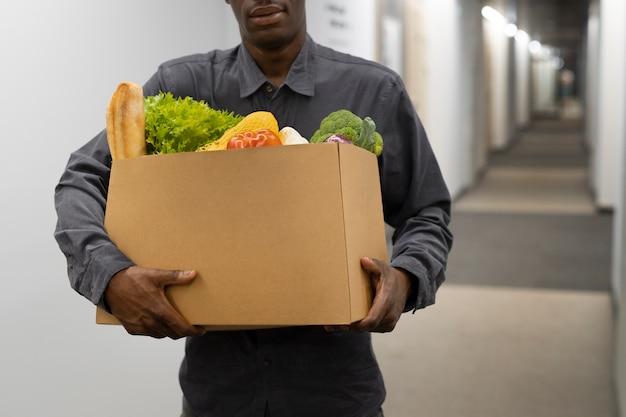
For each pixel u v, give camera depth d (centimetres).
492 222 683
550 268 500
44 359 169
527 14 1894
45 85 166
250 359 110
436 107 702
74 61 176
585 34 1706
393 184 120
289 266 87
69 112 175
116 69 194
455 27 806
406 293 101
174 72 121
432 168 121
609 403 279
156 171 91
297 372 110
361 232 91
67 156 175
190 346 115
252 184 88
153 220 91
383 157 117
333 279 86
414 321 384
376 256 97
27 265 163
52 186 170
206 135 98
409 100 119
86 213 96
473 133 980
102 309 95
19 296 160
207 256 89
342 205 86
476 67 1020
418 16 608
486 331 366
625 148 340
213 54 122
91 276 91
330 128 98
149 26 209
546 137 1756
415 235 113
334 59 119
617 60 694
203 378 113
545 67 3077
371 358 116
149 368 216
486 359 327
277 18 107
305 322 87
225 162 88
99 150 109
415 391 293
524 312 398
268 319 88
